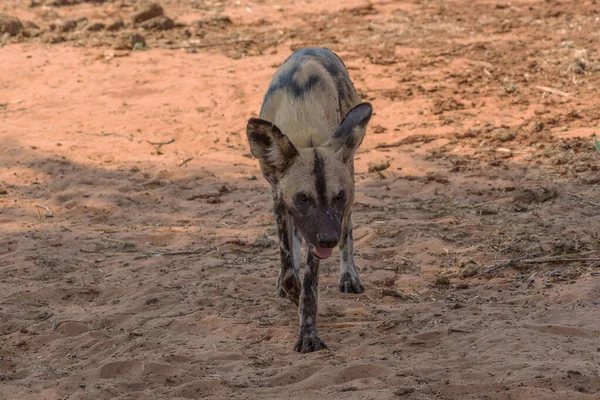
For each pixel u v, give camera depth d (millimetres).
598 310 19266
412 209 28688
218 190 31656
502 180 31094
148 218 28969
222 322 19891
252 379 16516
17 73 47156
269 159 17188
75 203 30422
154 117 40156
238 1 66938
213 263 24312
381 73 45562
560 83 42656
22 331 19828
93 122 39750
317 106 18953
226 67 47719
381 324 19250
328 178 16969
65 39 54875
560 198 28516
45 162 34875
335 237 16625
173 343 18797
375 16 60000
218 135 38000
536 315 19266
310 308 18375
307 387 15953
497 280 22141
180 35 55594
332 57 21719
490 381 15469
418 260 24047
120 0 69125
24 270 24094
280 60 48875
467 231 26031
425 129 37562
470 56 48250
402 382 15672
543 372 15648
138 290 22281
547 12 57938
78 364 17906
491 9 60125
